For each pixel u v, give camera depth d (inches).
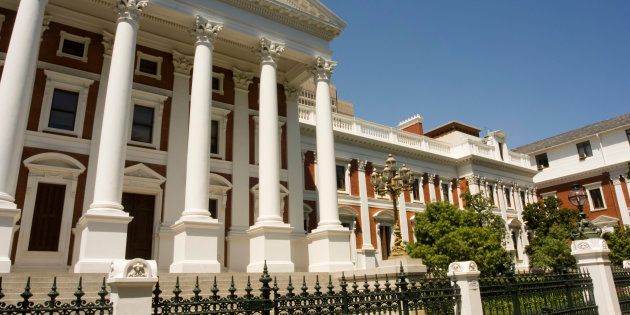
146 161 761.6
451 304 341.1
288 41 816.3
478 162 1590.8
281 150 934.4
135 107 788.6
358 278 525.0
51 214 659.4
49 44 717.9
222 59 911.0
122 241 546.6
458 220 1024.2
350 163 1268.5
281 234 684.7
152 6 669.9
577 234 496.1
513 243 1621.6
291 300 257.0
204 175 638.5
